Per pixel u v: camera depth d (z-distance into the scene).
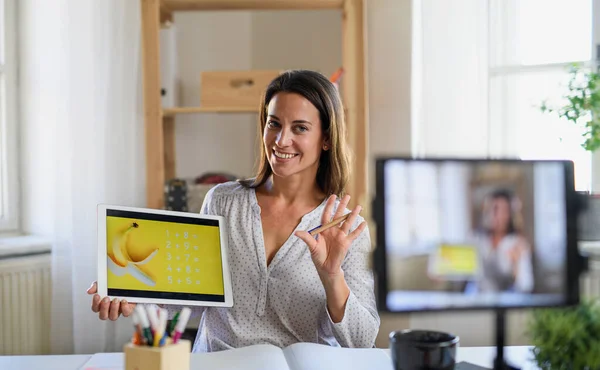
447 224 0.94
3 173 2.61
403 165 0.93
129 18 2.56
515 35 2.60
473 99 2.59
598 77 2.24
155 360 1.00
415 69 2.67
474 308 0.93
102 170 2.48
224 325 1.55
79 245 2.42
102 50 2.49
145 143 2.55
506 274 0.95
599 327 0.94
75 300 2.41
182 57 3.00
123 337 2.53
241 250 1.55
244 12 3.02
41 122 2.61
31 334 2.44
